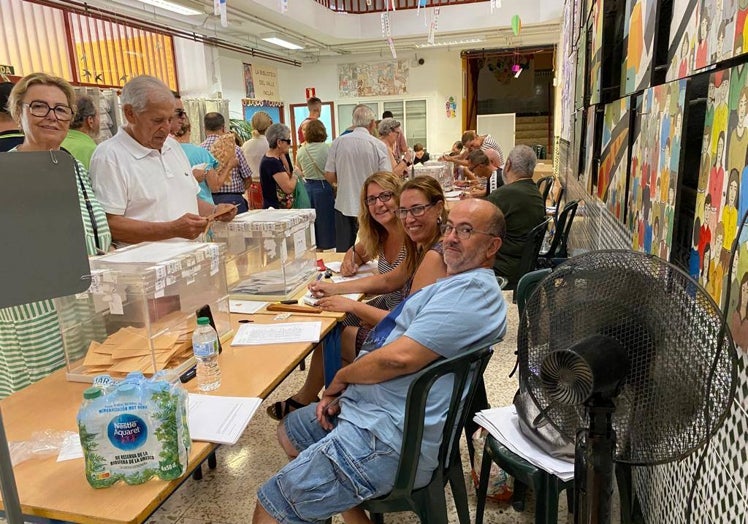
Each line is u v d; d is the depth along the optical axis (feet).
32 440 3.83
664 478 4.62
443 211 6.64
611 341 2.80
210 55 26.81
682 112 4.07
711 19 3.61
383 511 4.67
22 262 2.59
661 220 4.67
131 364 4.76
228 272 7.39
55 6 17.30
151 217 7.23
